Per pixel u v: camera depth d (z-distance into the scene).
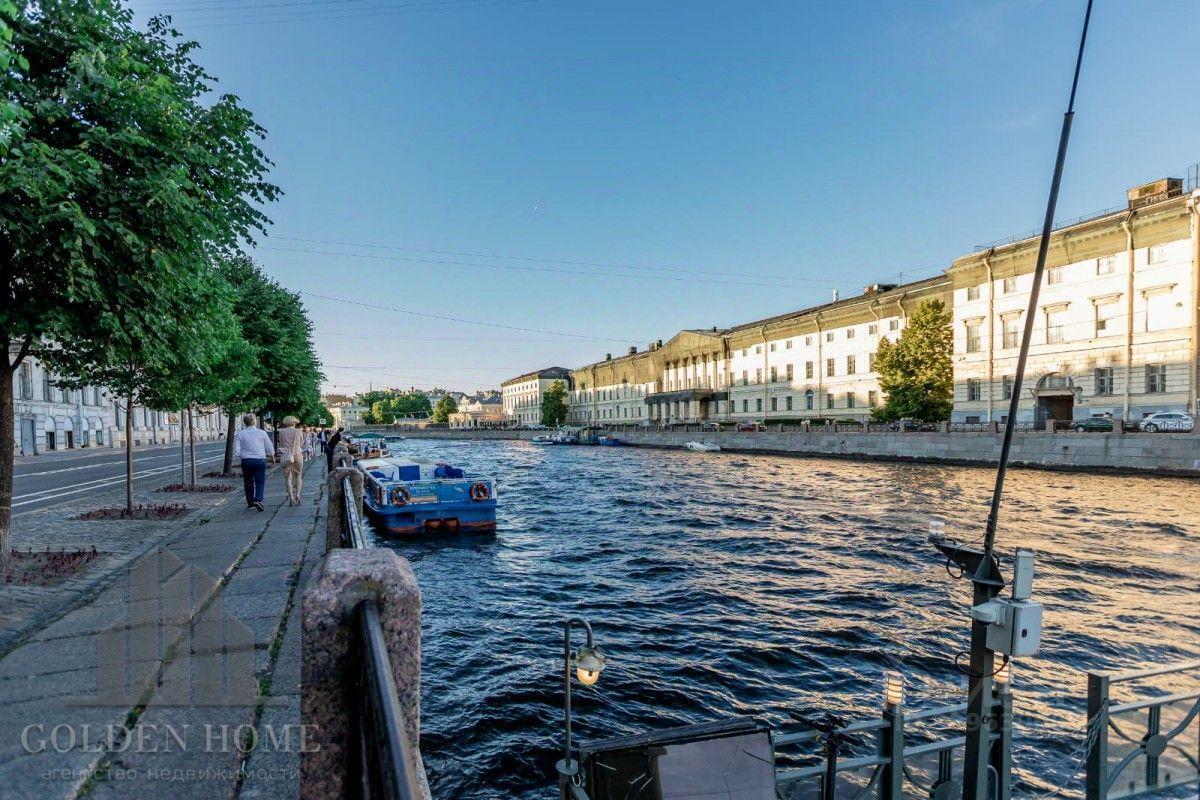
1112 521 18.66
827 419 58.31
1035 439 34.03
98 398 51.84
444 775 5.65
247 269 22.77
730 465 43.41
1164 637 9.20
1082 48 3.35
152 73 6.27
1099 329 36.28
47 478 20.77
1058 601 10.95
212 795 2.54
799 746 6.20
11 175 4.54
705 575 12.78
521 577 12.46
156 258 5.71
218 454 41.66
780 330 64.19
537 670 7.79
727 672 7.93
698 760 4.00
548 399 113.69
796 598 11.14
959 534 16.91
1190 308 32.09
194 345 7.61
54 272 5.56
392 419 183.00
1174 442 28.25
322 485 18.08
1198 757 4.76
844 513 20.88
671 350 82.56
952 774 4.57
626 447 72.38
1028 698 7.28
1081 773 5.77
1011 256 40.62
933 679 7.82
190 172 6.55
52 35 5.66
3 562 6.10
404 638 2.15
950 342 45.50
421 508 16.14
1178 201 32.28
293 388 23.47
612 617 10.02
